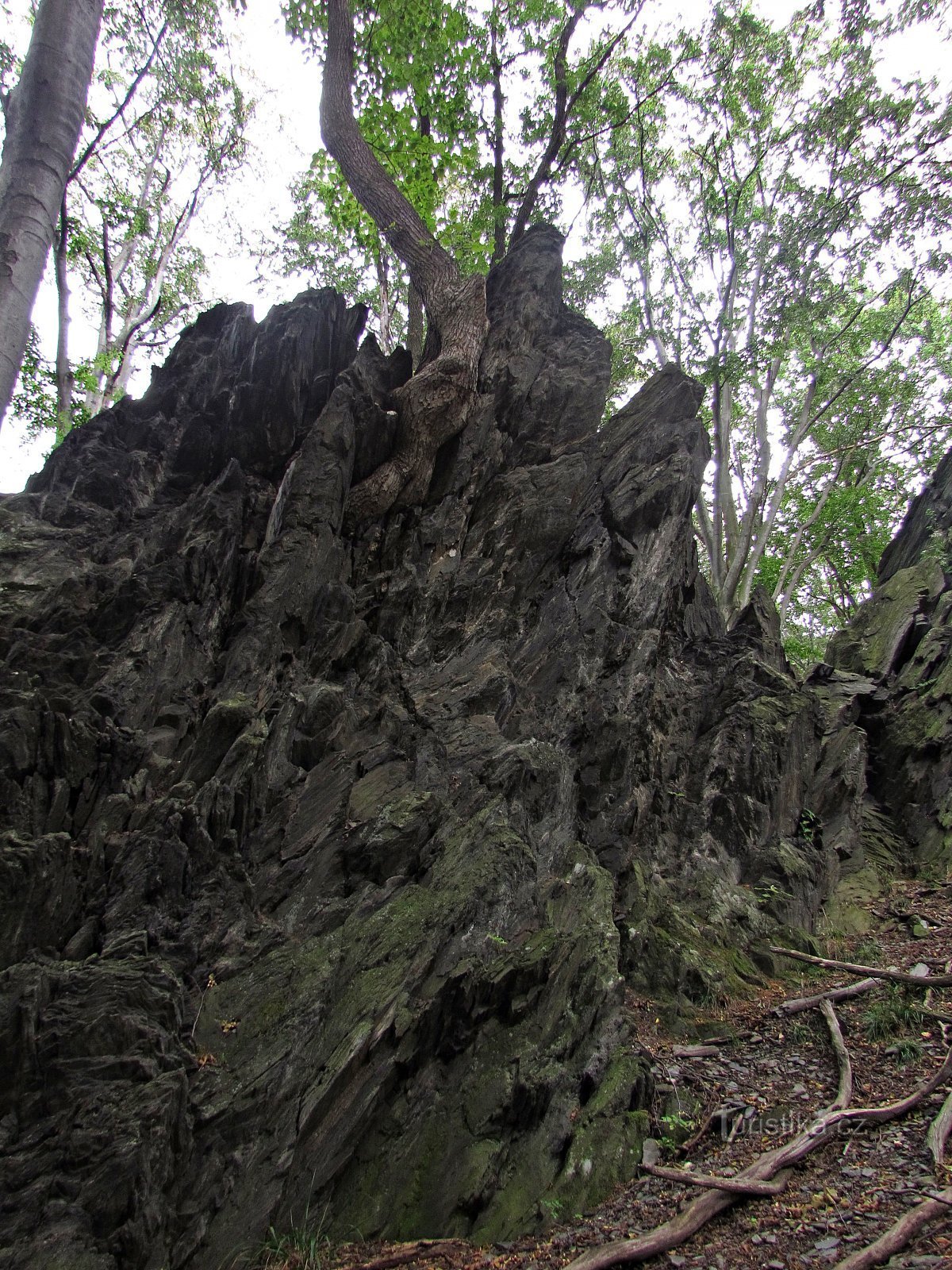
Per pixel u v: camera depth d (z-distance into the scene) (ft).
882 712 56.90
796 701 47.52
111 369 70.28
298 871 26.05
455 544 40.27
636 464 45.73
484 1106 22.35
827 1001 31.19
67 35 19.08
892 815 51.85
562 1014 25.16
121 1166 17.25
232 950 23.52
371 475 39.93
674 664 46.70
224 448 38.47
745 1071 27.76
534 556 40.88
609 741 36.50
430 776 29.89
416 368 49.83
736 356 75.46
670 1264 18.47
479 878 26.35
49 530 33.45
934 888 44.24
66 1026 19.31
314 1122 20.56
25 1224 16.60
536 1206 20.58
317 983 22.97
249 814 26.11
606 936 27.91
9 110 19.11
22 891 21.25
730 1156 23.02
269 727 28.66
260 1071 20.83
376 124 57.21
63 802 23.82
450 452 42.63
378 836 26.78
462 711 33.53
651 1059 26.63
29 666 27.17
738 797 41.98
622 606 41.37
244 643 30.91
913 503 78.43
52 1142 17.80
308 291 42.91
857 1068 27.27
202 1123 19.51
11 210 17.65
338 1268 18.56
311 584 33.91
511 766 30.96
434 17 53.36
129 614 30.07
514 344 47.62
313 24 56.85
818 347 90.99
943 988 31.55
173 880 23.73
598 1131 22.49
